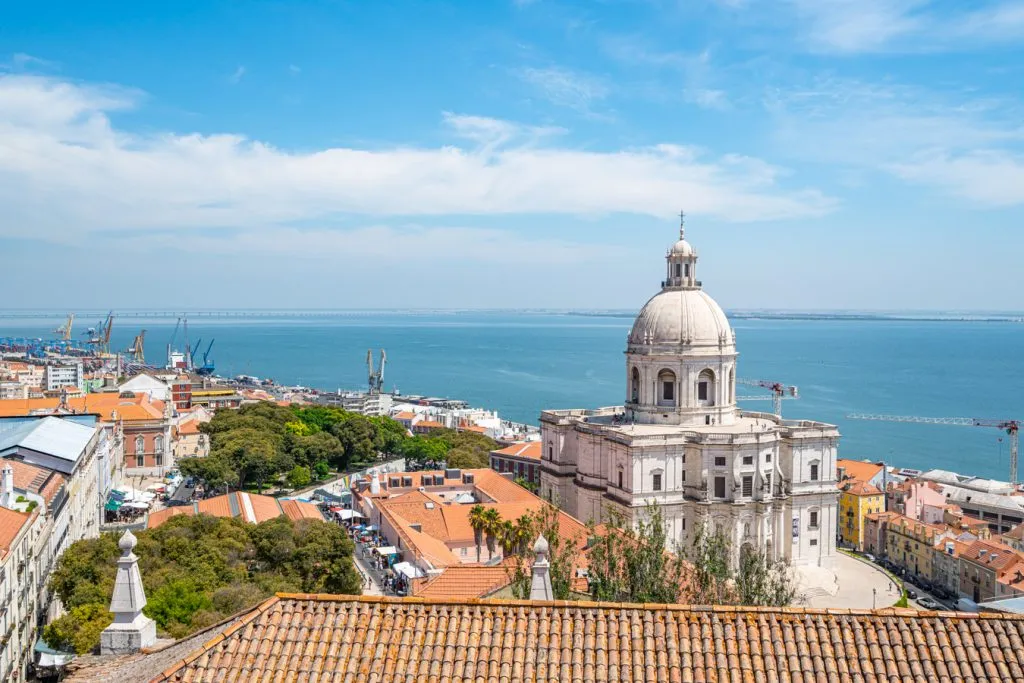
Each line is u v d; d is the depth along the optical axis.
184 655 40.03
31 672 98.12
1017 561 160.00
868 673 37.56
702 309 165.50
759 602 73.00
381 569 150.25
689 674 37.78
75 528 138.75
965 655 38.38
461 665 38.12
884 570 170.00
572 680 37.44
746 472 155.00
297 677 37.53
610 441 158.12
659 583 72.19
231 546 115.44
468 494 190.00
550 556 75.88
